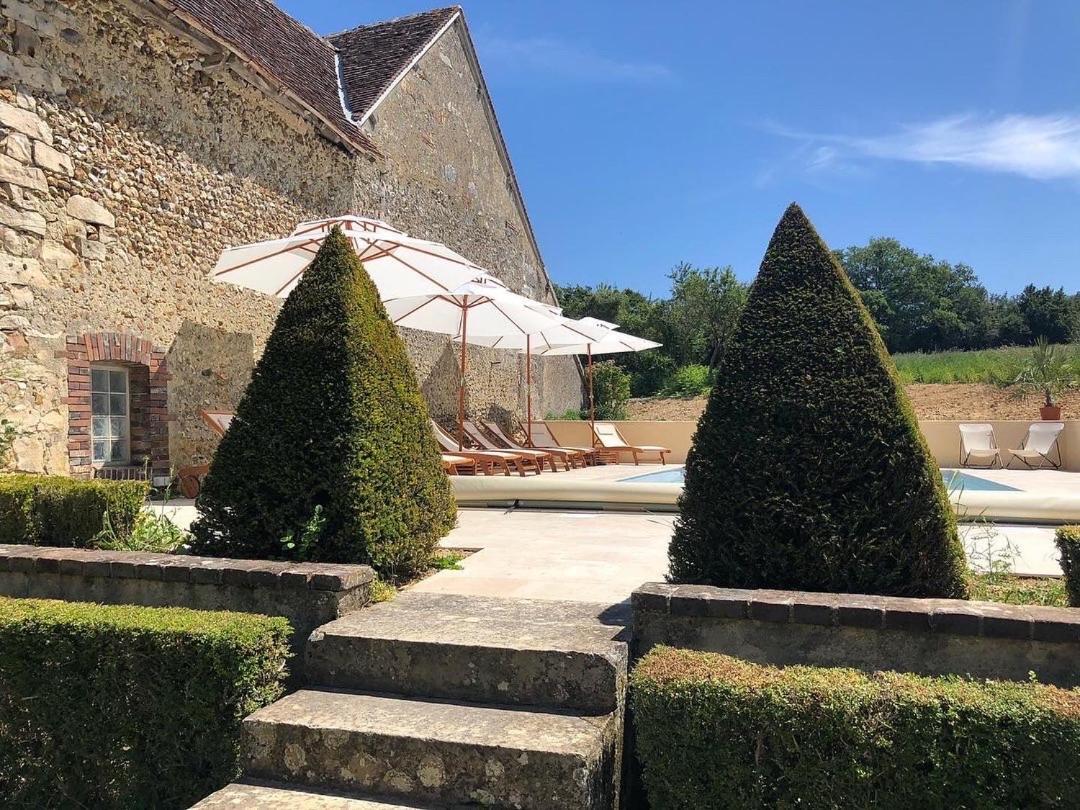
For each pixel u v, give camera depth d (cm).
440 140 1562
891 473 303
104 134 773
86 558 367
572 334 1362
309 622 334
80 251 742
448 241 1594
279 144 1056
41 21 702
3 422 613
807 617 272
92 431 780
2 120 665
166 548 440
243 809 248
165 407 845
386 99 1362
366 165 1282
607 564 484
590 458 1448
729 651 285
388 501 400
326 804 253
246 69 952
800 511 308
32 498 451
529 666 286
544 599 381
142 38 816
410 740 256
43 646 308
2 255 662
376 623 324
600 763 255
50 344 708
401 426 424
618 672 281
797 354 323
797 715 225
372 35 1579
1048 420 1420
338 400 388
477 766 249
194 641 291
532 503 789
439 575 447
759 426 319
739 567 314
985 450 1335
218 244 933
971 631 258
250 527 387
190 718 292
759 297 340
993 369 1919
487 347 1653
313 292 409
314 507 380
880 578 299
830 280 333
